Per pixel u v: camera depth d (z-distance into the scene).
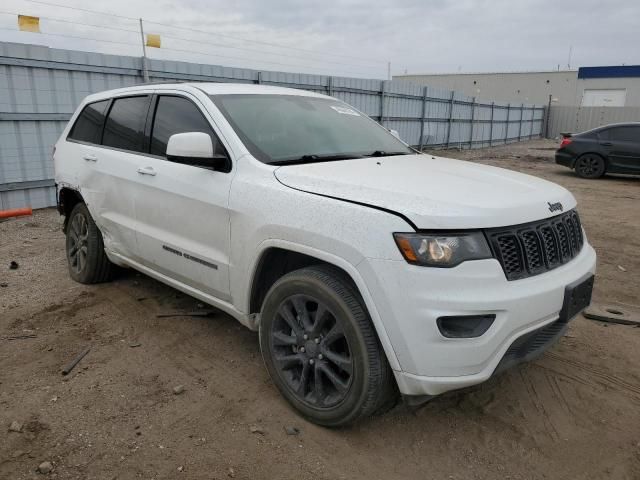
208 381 3.34
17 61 8.02
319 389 2.86
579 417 3.07
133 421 2.92
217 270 3.34
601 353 3.85
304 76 14.11
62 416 2.95
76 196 4.97
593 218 8.91
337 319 2.69
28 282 5.07
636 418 3.07
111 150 4.38
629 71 49.28
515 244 2.62
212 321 4.21
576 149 14.41
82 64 8.84
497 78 55.66
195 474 2.53
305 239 2.74
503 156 21.20
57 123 8.70
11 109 8.10
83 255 4.94
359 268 2.53
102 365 3.52
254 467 2.59
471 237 2.48
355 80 16.27
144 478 2.49
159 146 3.89
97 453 2.65
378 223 2.51
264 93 3.96
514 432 2.92
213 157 3.26
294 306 2.94
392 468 2.62
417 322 2.41
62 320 4.20
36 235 7.02
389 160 3.54
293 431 2.85
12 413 2.96
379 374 2.61
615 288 5.27
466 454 2.74
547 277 2.74
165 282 4.00
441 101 21.92
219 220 3.27
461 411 3.11
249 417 2.98
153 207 3.82
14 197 8.40
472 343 2.44
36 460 2.59
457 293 2.41
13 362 3.54
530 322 2.59
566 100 52.91
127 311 4.38
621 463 2.69
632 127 13.77
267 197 2.98
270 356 3.08
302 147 3.50
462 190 2.79
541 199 2.91
